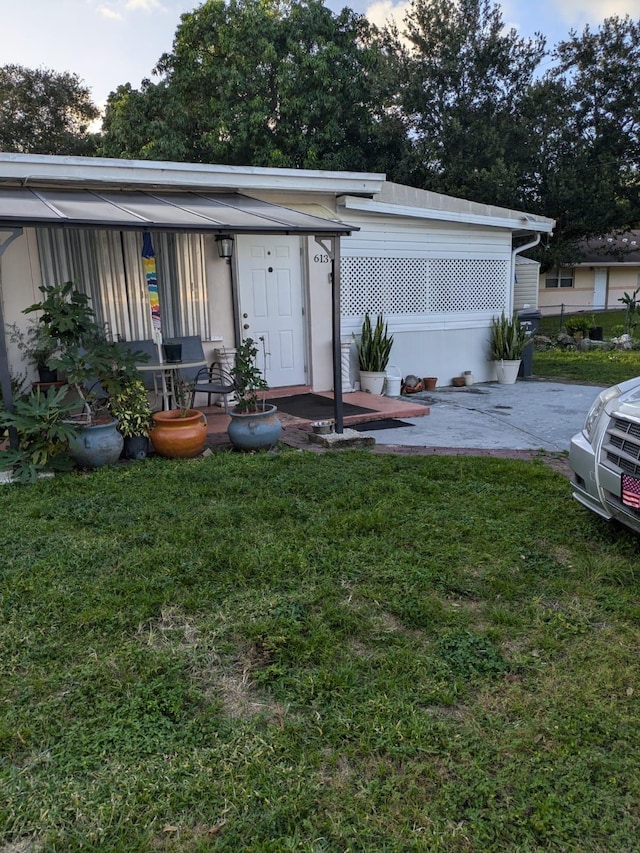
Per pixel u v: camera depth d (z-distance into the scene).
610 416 3.57
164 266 7.80
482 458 5.79
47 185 6.84
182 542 3.83
